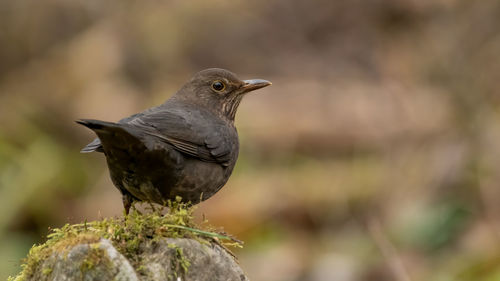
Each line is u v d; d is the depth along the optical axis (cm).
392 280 1267
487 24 1745
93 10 1945
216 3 2052
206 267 598
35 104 1800
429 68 1819
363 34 2092
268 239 1443
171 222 615
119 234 600
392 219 1427
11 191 1470
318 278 1313
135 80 1870
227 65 2045
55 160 1573
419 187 1501
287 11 2150
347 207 1506
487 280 1197
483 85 1664
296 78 2072
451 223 1354
